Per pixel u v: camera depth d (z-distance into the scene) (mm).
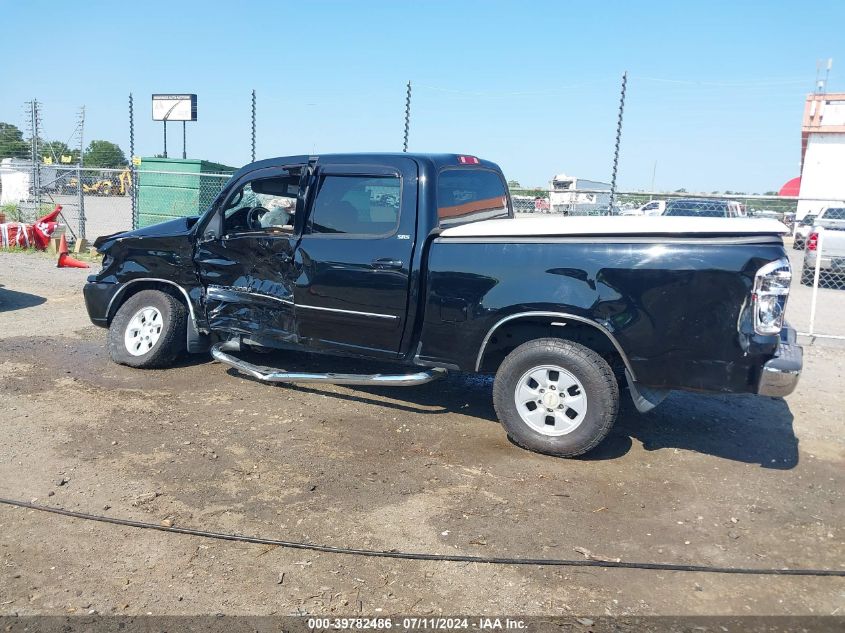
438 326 4996
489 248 4781
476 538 3748
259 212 6223
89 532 3695
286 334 5707
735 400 6250
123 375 6348
